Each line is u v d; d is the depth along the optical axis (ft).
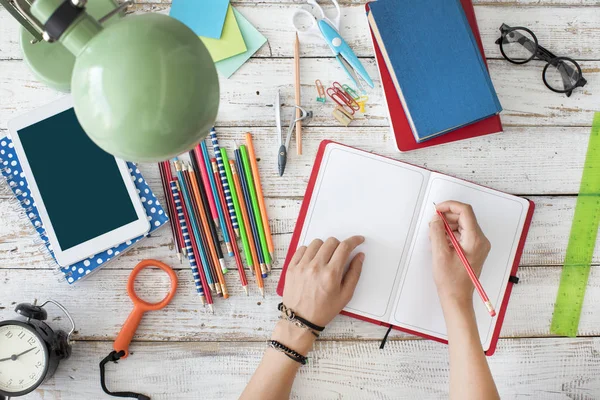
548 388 2.95
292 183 2.97
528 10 3.01
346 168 2.93
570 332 2.96
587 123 3.00
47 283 2.94
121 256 2.95
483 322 2.92
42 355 2.65
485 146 2.99
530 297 2.96
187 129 1.37
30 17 1.69
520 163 3.00
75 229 2.81
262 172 2.97
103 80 1.27
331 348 2.95
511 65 2.99
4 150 2.90
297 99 2.93
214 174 2.93
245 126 2.97
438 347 2.96
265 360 2.64
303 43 2.98
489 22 3.01
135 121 1.30
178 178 2.92
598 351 2.96
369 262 2.89
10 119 2.94
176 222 2.91
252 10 2.97
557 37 3.02
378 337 2.95
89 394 2.92
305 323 2.62
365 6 2.92
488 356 2.95
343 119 2.95
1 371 2.64
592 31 3.01
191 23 2.91
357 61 2.89
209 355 2.94
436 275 2.67
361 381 2.95
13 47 2.94
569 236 2.99
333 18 2.99
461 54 2.79
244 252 2.95
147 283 2.95
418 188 2.93
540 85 2.99
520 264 2.98
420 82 2.79
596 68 3.00
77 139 2.81
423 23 2.79
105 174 2.83
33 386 2.60
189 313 2.95
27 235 2.94
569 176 3.00
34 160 2.80
